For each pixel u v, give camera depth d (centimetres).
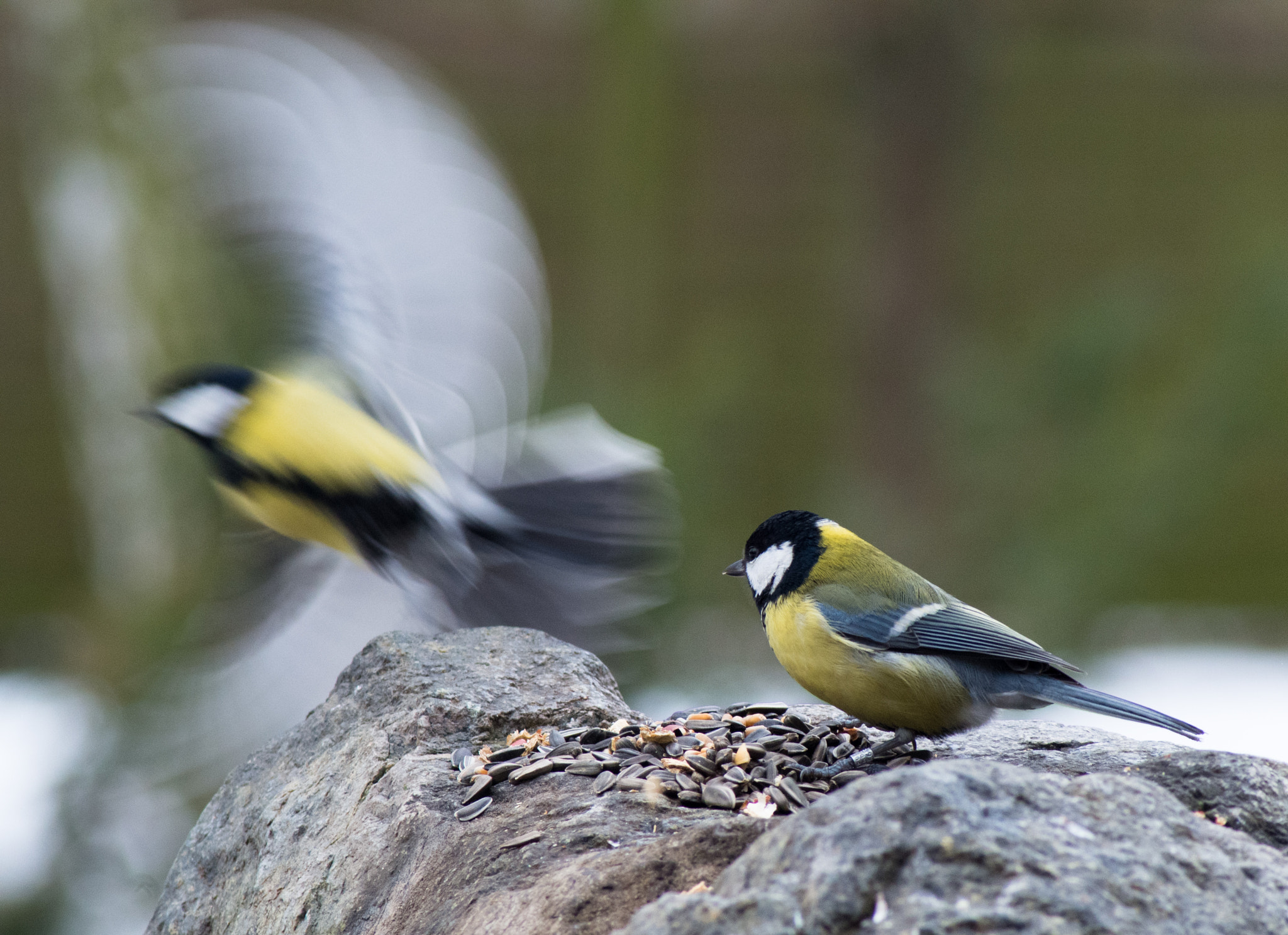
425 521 538
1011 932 332
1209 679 1558
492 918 457
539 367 577
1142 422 1355
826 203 1762
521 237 571
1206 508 1348
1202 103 1709
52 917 1170
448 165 566
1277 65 1677
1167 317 1415
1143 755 605
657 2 1560
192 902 615
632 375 1460
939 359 1572
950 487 1452
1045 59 1686
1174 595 1750
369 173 557
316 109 556
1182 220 1702
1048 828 370
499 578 548
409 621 565
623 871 447
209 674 566
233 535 597
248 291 768
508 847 504
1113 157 1716
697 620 1112
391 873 534
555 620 548
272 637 570
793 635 592
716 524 1198
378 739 612
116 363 1498
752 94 1761
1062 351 1386
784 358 1728
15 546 1747
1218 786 487
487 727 623
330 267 557
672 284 1739
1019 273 1703
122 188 1474
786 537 620
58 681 1516
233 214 556
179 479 1412
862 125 1645
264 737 587
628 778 555
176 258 1440
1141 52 1675
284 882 573
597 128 1581
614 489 571
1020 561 1355
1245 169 1711
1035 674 584
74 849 1159
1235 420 1322
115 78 1470
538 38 1695
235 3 1482
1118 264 1703
